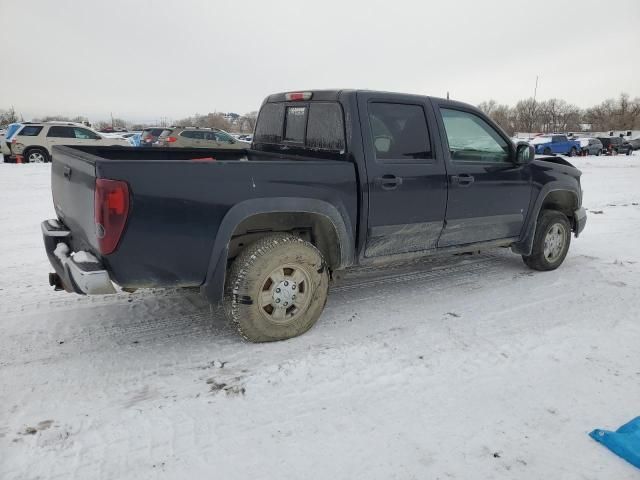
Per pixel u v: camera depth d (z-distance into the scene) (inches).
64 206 146.1
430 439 104.3
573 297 188.2
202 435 104.4
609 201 441.7
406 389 123.2
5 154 708.0
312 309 150.7
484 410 115.0
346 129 153.8
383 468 95.7
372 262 165.3
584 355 141.7
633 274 217.6
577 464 97.7
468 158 183.5
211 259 131.3
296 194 140.5
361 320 163.9
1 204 362.3
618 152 1494.8
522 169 199.2
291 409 114.3
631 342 150.1
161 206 122.0
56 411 111.3
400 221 165.2
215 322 160.7
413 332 155.3
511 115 3619.6
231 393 120.0
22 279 197.5
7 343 143.4
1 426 105.4
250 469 95.0
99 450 99.1
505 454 100.2
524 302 182.7
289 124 179.8
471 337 152.5
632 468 96.9
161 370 130.2
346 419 110.8
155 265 125.6
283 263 141.6
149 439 102.8
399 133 164.2
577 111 3676.2
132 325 157.5
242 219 133.4
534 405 117.1
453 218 179.3
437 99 175.2
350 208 152.7
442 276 212.5
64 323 157.8
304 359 136.4
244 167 132.5
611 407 116.8
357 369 132.3
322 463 96.8
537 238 213.8
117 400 116.2
